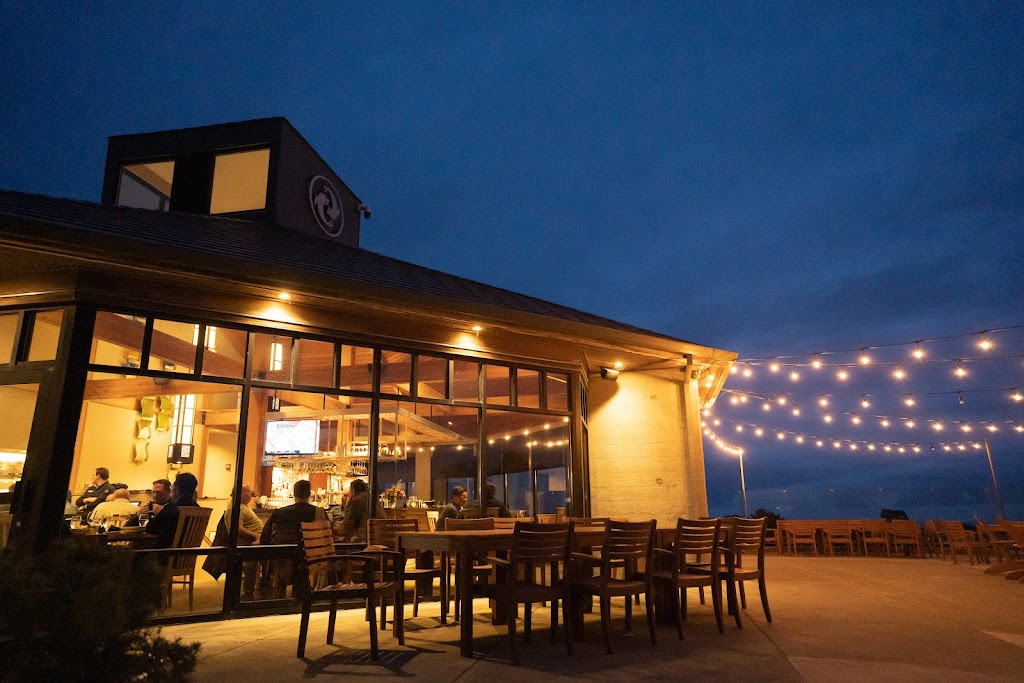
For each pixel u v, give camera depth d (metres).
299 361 7.24
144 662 3.30
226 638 5.52
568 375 9.47
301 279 6.71
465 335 8.39
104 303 6.18
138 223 6.96
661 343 9.82
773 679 4.20
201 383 6.66
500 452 8.61
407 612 6.94
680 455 10.34
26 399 6.05
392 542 6.48
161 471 9.09
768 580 10.17
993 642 5.31
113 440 8.66
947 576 10.86
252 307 6.95
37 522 5.57
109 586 3.29
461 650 4.92
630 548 5.32
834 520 16.95
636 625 6.21
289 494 9.15
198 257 6.16
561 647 5.23
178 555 6.29
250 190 10.56
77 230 5.60
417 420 8.72
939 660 4.69
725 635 5.69
